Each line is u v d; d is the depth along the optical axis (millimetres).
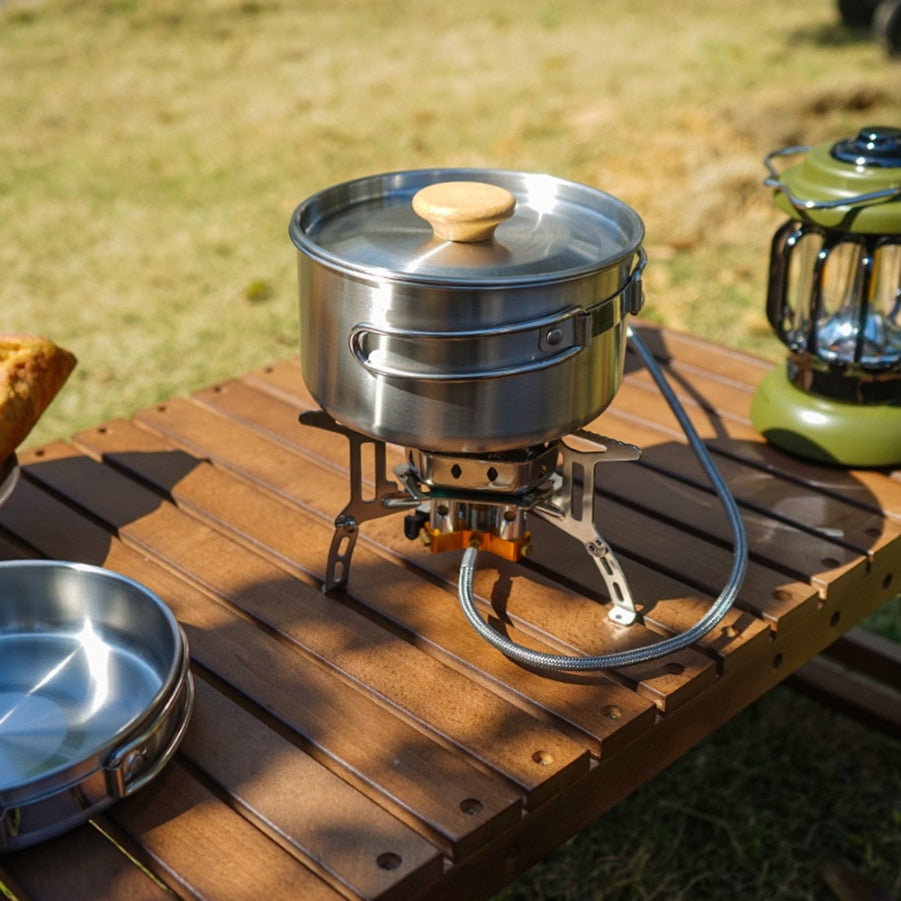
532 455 1248
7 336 1621
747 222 4074
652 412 1945
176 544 1565
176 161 4910
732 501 1481
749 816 1922
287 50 6746
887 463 1731
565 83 5941
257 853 1072
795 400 1774
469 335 1093
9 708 1215
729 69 6133
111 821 1110
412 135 5172
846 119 5121
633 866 1825
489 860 1136
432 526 1339
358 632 1373
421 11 7707
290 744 1198
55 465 1792
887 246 1673
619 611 1374
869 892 1752
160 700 1101
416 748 1197
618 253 1130
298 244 1171
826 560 1516
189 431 1886
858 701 2062
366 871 1042
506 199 1188
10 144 5133
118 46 6840
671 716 1296
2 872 1048
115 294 3695
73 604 1313
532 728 1215
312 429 1890
